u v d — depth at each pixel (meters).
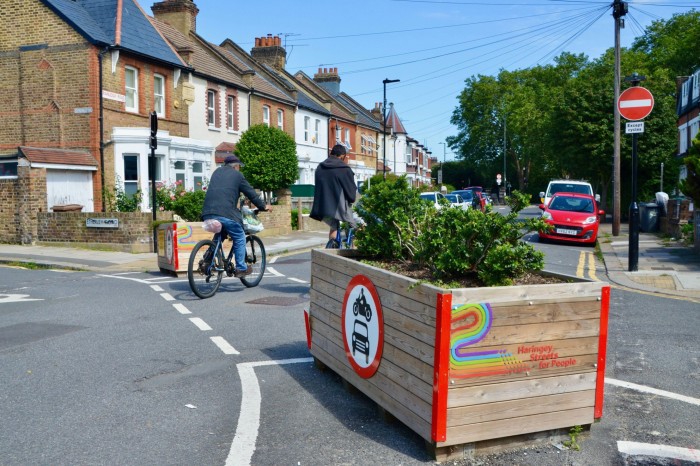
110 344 6.50
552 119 35.66
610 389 5.05
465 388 3.62
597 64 51.00
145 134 20.94
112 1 23.05
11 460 3.73
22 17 20.84
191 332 7.05
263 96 32.03
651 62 55.16
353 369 4.70
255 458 3.74
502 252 4.03
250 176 24.00
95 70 20.39
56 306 8.75
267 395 4.89
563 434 4.00
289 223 24.97
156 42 24.02
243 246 9.62
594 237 19.02
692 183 13.79
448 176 94.50
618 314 8.13
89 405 4.68
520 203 4.34
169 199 18.83
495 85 73.31
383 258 5.54
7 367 5.68
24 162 17.78
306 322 5.79
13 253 16.00
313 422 4.32
